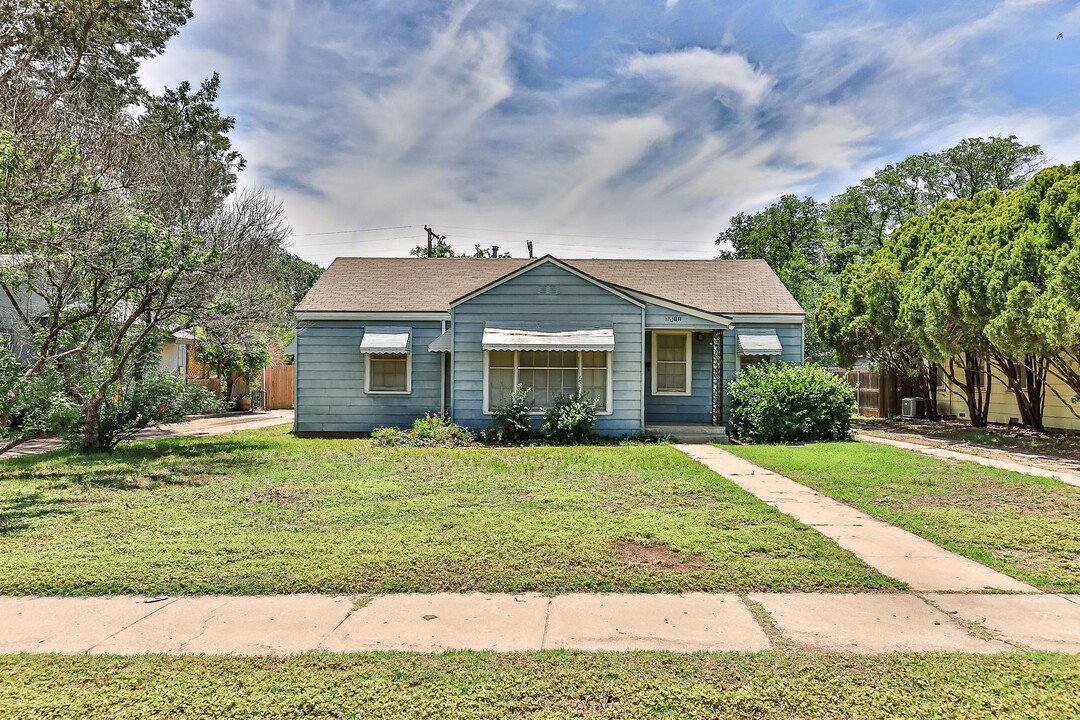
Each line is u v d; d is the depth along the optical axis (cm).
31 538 602
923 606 434
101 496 803
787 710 302
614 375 1474
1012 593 460
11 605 443
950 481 891
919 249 1745
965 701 306
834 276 2828
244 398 2780
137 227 1122
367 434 1656
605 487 853
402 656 358
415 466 1049
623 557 541
